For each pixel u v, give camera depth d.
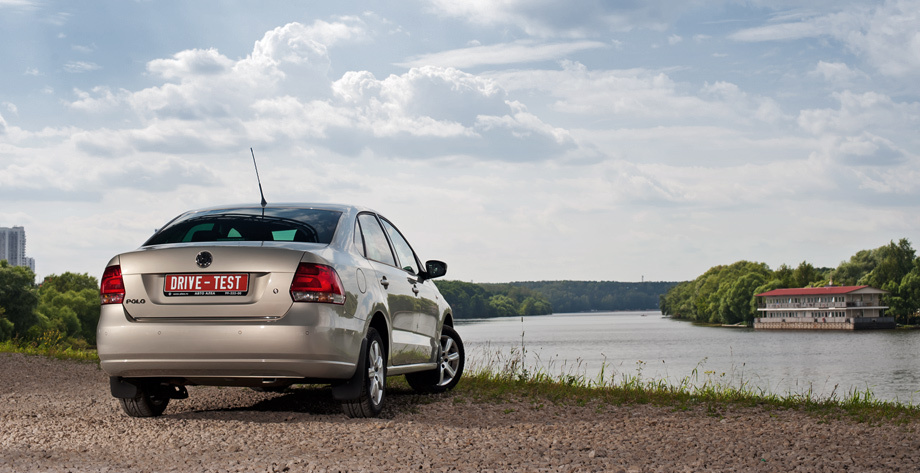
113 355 5.58
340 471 4.23
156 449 4.90
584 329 147.50
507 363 10.08
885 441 5.37
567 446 5.09
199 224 6.19
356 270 6.02
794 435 5.63
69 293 102.50
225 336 5.39
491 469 4.35
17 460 4.53
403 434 5.39
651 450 4.98
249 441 5.12
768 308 156.75
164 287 5.59
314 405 6.97
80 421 5.99
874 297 147.38
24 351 14.17
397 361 6.75
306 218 6.25
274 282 5.46
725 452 4.93
